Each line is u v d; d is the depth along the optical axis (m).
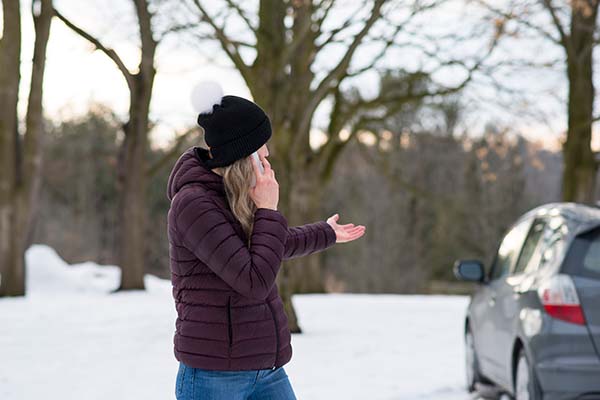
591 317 5.67
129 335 12.54
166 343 11.61
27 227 21.83
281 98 13.40
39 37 21.72
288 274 12.82
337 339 11.98
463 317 15.62
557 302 5.75
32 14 21.81
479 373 7.73
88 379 8.70
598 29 19.30
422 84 26.28
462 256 48.44
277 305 3.04
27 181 21.81
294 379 8.60
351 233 3.51
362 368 9.30
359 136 32.56
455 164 47.72
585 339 5.64
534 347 5.82
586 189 20.27
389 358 10.09
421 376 8.75
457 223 47.12
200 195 2.95
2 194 21.56
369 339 11.99
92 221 57.50
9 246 21.58
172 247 3.02
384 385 8.22
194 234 2.89
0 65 21.52
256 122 3.01
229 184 2.98
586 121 20.11
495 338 6.94
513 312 6.40
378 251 49.84
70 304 18.84
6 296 21.50
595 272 5.79
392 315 16.02
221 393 2.97
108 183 56.94
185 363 2.98
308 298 21.95
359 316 15.79
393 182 31.88
